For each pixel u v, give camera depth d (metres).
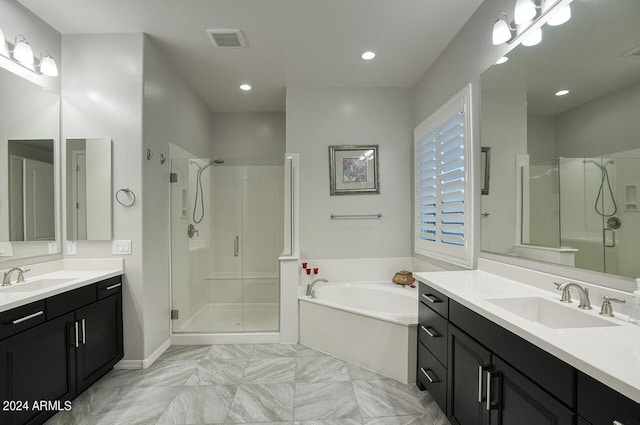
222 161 3.31
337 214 3.30
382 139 3.31
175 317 2.79
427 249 2.88
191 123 3.27
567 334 0.95
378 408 1.79
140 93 2.26
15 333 1.43
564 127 1.38
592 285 1.24
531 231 1.59
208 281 3.26
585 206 1.27
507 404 1.12
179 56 2.65
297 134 3.26
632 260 1.09
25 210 2.01
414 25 2.23
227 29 2.27
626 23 1.12
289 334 2.74
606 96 1.18
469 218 2.14
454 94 2.39
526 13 1.47
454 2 2.00
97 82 2.26
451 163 2.38
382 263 3.31
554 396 0.89
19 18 1.97
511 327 1.05
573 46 1.33
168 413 1.74
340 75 3.03
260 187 3.32
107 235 2.25
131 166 2.26
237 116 4.06
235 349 2.62
